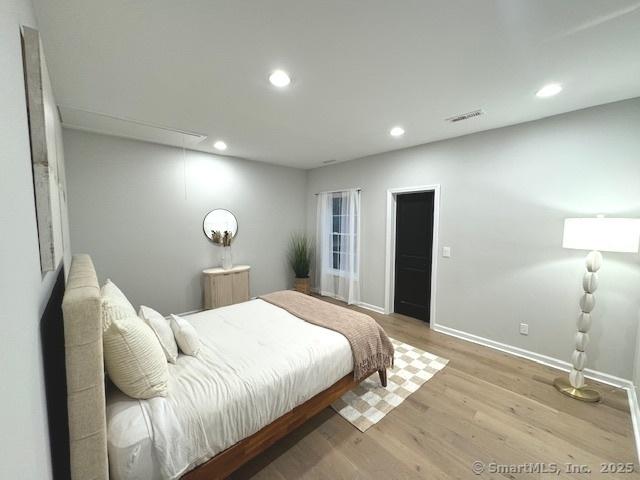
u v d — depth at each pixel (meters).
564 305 2.57
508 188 2.87
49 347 1.09
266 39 1.52
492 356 2.86
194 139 3.40
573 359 2.26
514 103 2.30
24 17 0.96
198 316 2.49
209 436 1.27
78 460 1.01
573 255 2.51
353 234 4.48
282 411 1.56
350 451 1.70
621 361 2.30
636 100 2.17
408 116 2.61
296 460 1.64
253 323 2.33
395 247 4.16
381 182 4.12
